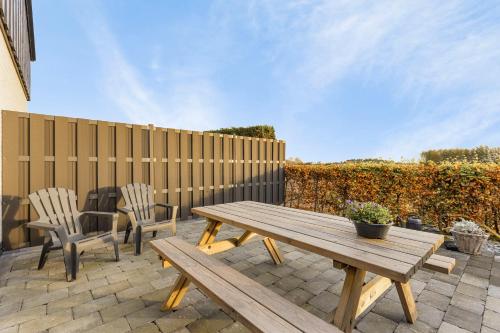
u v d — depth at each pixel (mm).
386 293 2336
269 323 1194
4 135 3285
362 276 1626
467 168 3842
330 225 2211
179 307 2059
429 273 2742
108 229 4133
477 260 3109
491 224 3727
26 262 2967
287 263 3012
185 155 5203
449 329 1824
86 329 1790
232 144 6055
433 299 2223
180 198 5133
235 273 1706
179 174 5137
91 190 4000
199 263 1860
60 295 2234
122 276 2613
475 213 3787
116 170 4262
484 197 3695
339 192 5617
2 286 2389
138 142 4531
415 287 2438
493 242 3746
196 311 2010
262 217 2539
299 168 6652
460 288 2420
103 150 4121
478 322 1902
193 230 4430
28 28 7457
